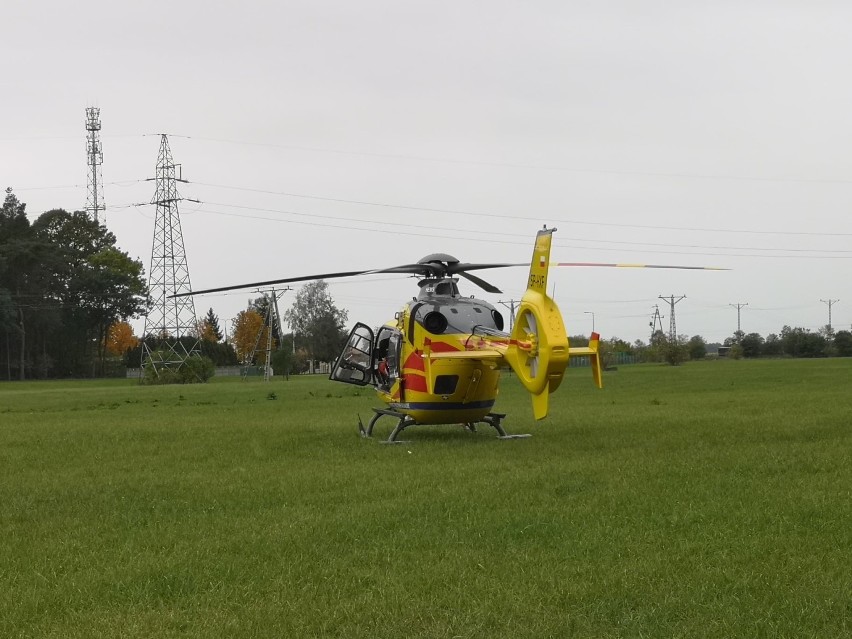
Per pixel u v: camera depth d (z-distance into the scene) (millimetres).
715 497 10578
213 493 11945
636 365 102188
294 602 6988
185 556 8398
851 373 51812
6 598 7297
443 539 8859
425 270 18891
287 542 8852
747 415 21672
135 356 125875
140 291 115375
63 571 8156
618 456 14320
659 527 9164
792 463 13102
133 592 7355
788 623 6309
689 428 18516
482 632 6285
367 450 16391
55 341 111562
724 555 7961
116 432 21375
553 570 7648
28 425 24641
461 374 17375
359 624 6500
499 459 14484
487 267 18406
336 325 140500
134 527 9961
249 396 42750
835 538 8508
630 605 6777
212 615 6746
